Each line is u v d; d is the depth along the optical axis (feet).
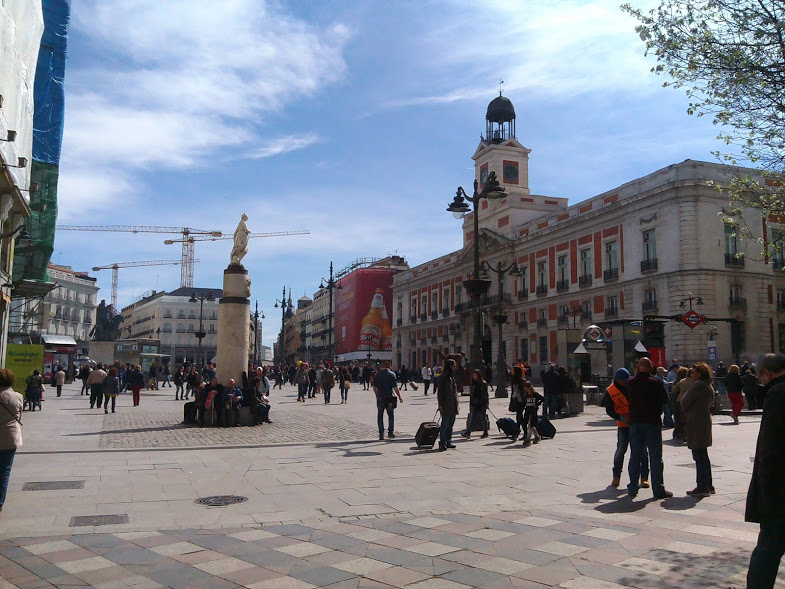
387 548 19.39
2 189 64.23
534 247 162.91
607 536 20.45
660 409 26.81
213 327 380.99
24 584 16.47
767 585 13.32
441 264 211.41
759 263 118.83
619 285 131.23
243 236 61.05
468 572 17.06
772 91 24.71
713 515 23.45
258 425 57.57
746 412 67.56
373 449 41.73
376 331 258.37
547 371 64.75
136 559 18.51
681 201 116.98
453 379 42.09
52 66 88.33
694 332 113.50
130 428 54.90
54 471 33.30
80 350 229.04
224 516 23.73
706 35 25.31
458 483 30.01
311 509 24.81
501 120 201.36
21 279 91.81
